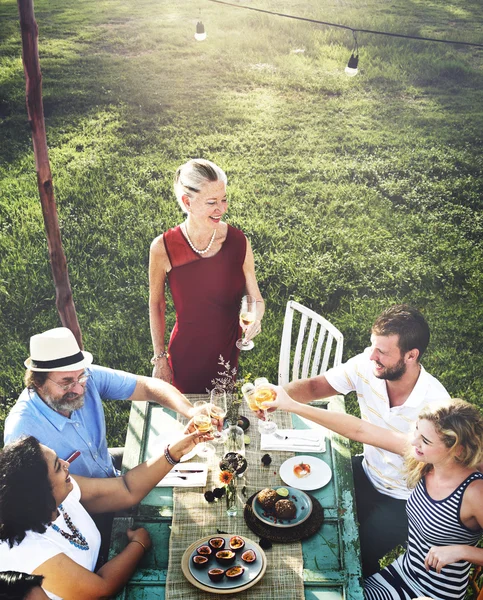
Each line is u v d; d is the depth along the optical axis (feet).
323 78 34.17
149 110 31.09
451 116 31.65
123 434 15.58
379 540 10.69
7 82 32.35
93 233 23.21
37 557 8.10
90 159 27.58
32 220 23.71
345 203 25.36
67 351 9.79
